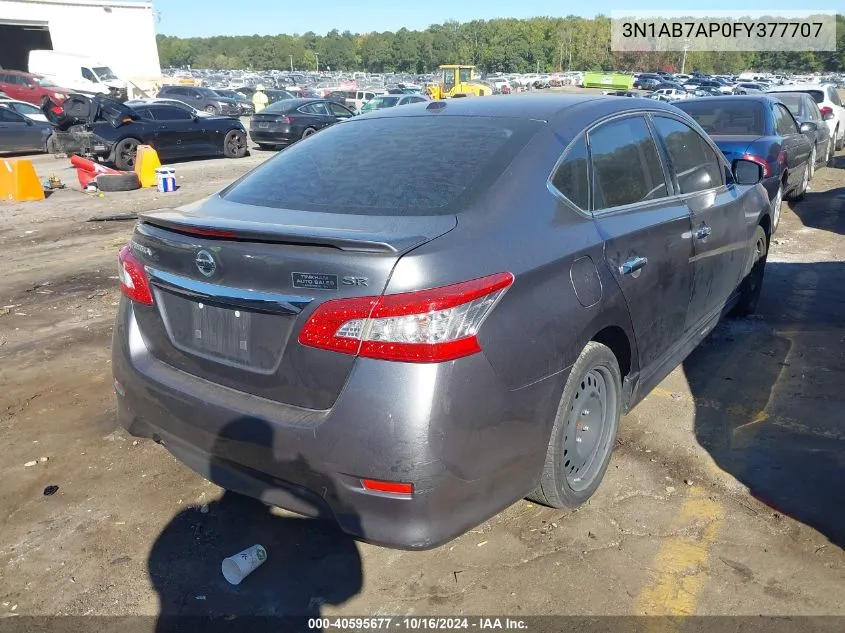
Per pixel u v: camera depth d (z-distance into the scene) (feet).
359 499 7.50
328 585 8.81
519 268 8.03
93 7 141.38
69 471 11.41
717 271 13.51
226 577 8.89
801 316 18.06
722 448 11.73
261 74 361.71
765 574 8.77
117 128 50.19
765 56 425.69
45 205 37.09
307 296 7.54
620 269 9.65
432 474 7.30
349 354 7.31
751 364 15.12
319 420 7.55
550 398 8.42
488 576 8.86
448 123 10.55
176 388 8.77
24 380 14.93
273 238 7.68
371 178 9.38
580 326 8.74
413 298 7.17
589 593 8.52
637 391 10.97
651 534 9.57
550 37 449.48
